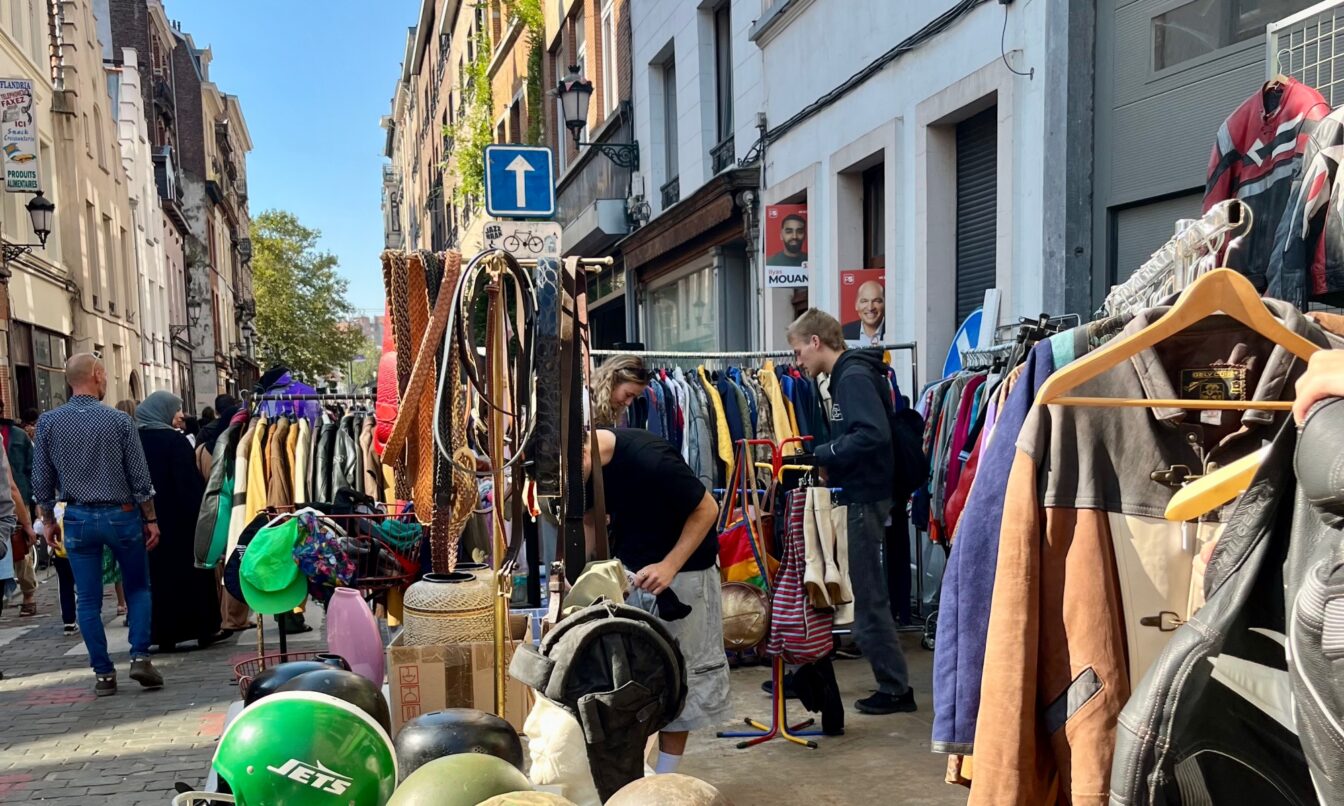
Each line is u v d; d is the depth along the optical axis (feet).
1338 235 7.64
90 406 16.39
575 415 8.40
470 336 7.94
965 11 19.56
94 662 16.43
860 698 14.56
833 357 14.15
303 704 6.16
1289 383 5.11
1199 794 3.92
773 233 27.50
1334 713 2.98
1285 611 3.80
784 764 12.02
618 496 9.64
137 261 84.43
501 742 6.22
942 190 21.67
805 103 27.63
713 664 9.73
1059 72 16.57
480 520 11.67
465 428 9.04
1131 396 5.36
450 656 7.98
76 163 59.67
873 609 13.55
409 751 6.11
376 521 10.89
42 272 51.37
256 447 17.70
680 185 38.04
